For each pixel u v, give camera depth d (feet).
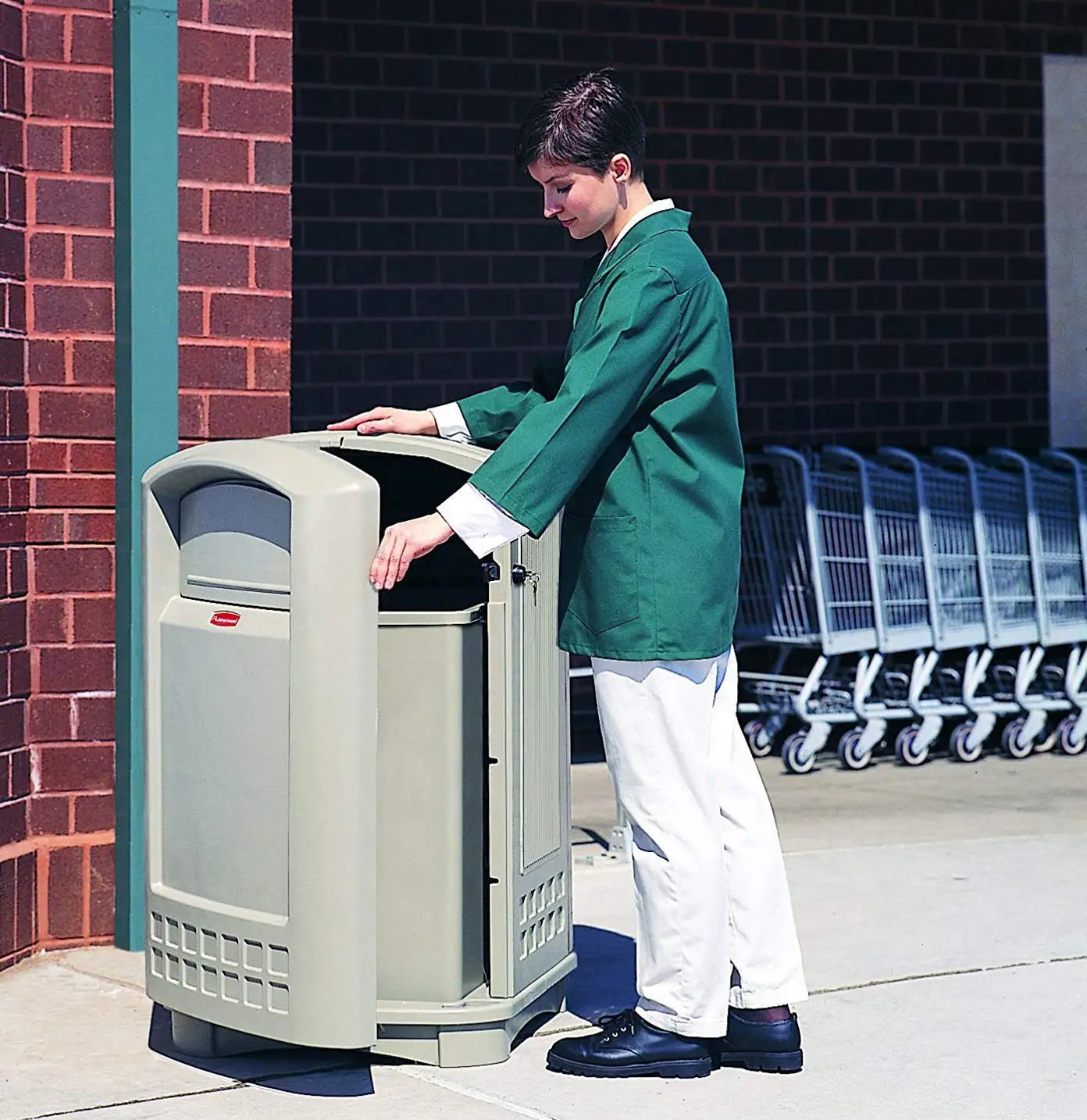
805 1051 14.49
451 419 14.92
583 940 17.81
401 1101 13.28
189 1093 13.51
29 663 17.28
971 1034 14.90
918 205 32.14
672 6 30.63
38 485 17.22
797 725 31.63
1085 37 32.96
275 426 17.94
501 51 29.86
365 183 29.30
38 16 16.99
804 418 31.60
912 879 20.36
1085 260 33.04
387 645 13.66
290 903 12.80
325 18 28.99
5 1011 15.58
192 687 13.48
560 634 13.85
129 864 17.33
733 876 13.93
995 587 29.40
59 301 17.19
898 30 31.89
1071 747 30.17
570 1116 13.02
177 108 17.31
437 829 13.78
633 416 13.48
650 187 30.60
